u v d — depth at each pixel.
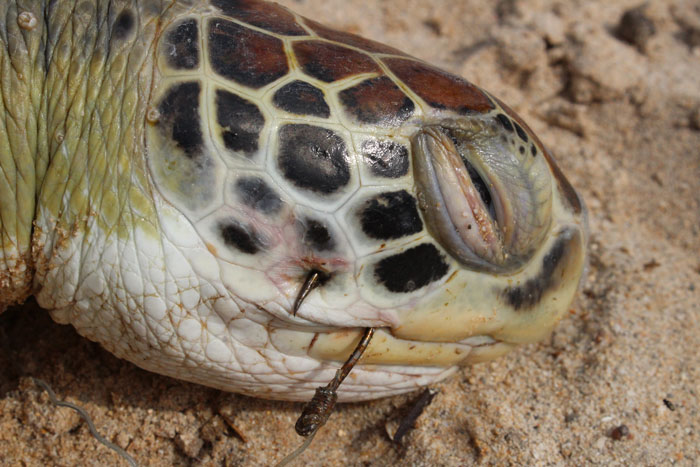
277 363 0.59
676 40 0.78
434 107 0.58
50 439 0.61
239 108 0.57
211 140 0.57
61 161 0.58
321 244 0.57
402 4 0.80
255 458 0.61
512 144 0.59
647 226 0.71
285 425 0.62
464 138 0.58
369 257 0.57
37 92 0.58
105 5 0.58
